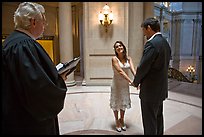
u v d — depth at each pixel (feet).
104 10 17.94
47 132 4.14
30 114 3.77
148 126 7.06
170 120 10.58
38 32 4.20
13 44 3.65
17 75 3.51
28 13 3.90
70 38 19.48
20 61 3.50
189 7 47.73
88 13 18.48
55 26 25.79
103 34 18.71
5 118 3.58
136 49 19.11
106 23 18.33
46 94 3.67
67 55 19.45
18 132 3.73
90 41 18.93
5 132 3.63
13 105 3.62
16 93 3.61
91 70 19.38
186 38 49.19
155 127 7.07
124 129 9.41
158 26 6.63
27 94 3.50
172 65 50.96
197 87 18.11
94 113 11.98
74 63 4.80
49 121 4.19
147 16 19.26
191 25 48.49
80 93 16.99
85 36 18.88
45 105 3.71
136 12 18.66
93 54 19.12
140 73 6.75
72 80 19.62
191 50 48.98
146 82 6.85
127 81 9.22
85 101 14.58
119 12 18.35
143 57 6.54
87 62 19.29
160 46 6.33
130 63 9.47
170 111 12.03
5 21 21.38
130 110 12.41
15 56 3.54
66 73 4.73
